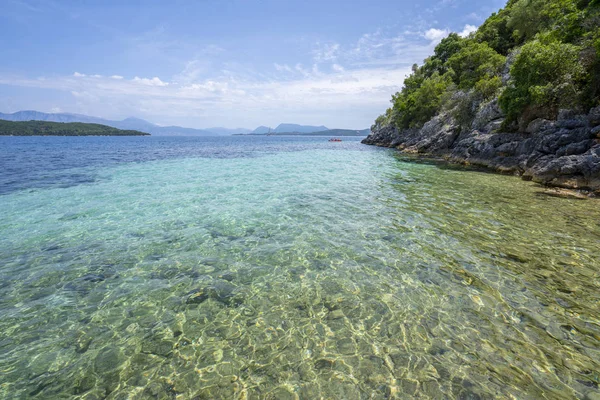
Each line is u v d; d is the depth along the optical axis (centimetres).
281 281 774
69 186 1967
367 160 3841
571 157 1934
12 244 1004
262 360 514
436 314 629
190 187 1955
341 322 611
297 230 1142
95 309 658
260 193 1773
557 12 3950
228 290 734
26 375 484
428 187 1959
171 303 680
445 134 4366
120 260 895
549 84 2427
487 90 3859
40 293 718
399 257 901
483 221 1226
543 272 795
